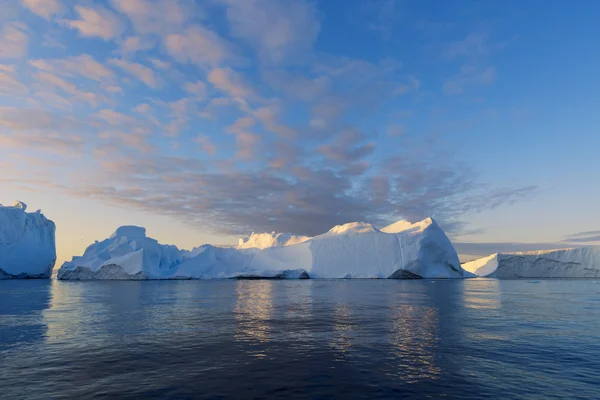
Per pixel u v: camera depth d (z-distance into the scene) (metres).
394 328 19.03
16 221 87.75
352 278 94.62
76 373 11.43
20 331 18.33
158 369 11.83
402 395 9.68
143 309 27.41
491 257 124.56
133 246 89.75
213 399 9.35
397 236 98.12
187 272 93.19
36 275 88.56
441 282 78.50
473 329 18.77
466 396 9.62
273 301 33.59
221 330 18.48
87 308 28.08
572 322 21.09
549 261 117.44
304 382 10.63
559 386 10.38
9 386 10.30
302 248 105.62
